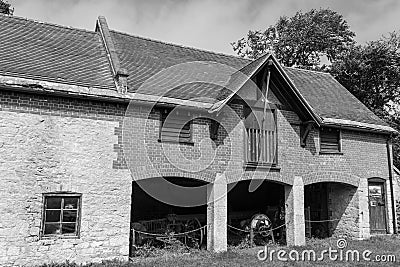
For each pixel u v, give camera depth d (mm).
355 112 16547
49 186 10086
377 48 27156
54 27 14508
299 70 19750
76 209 10391
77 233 10281
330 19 31531
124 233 10781
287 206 13859
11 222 9586
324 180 14367
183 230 13969
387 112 28391
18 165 9820
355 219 15039
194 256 11477
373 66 27375
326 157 14594
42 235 9906
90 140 10703
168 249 12594
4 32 12797
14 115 9945
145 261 10758
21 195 9766
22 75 10312
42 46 12750
